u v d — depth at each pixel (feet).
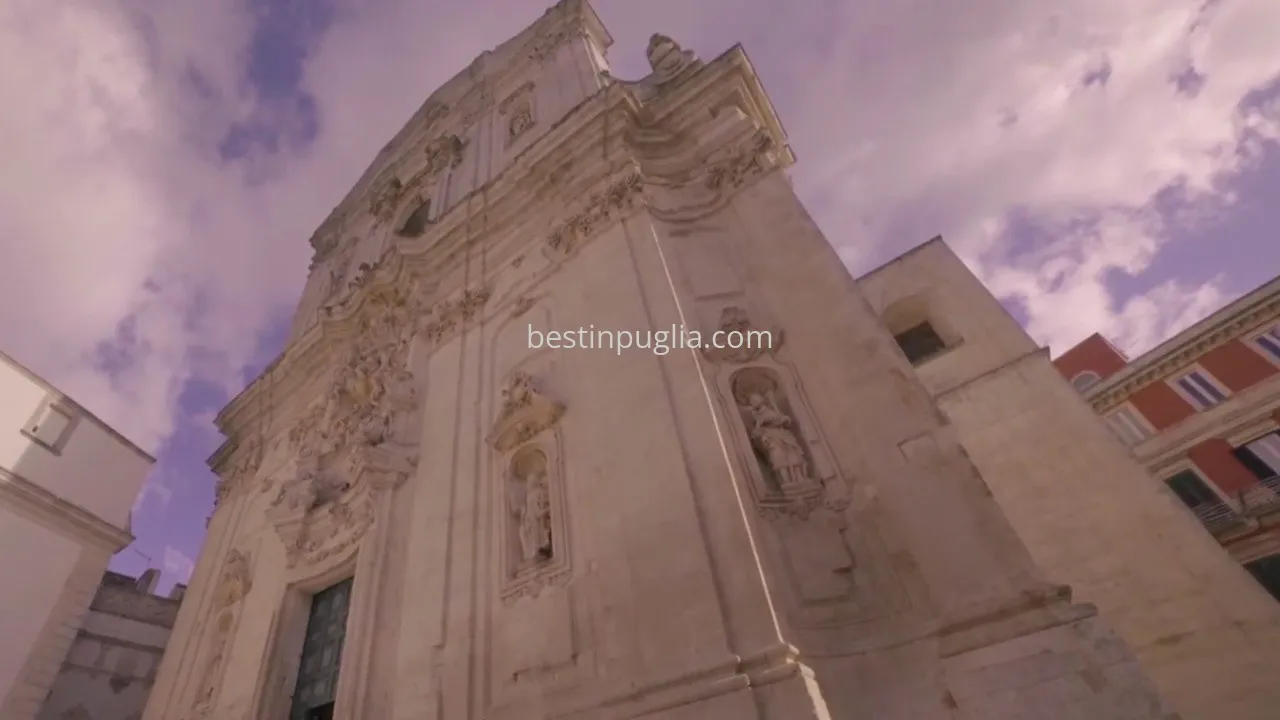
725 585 22.80
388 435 41.50
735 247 36.78
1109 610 36.76
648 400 29.76
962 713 18.92
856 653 21.56
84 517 61.67
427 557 33.99
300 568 43.32
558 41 68.33
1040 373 46.19
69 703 76.07
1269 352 67.00
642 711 21.48
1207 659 33.27
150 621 87.25
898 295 55.36
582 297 38.17
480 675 27.63
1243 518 58.80
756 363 30.66
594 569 26.96
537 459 34.04
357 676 32.09
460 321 46.32
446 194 64.59
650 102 47.01
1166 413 71.61
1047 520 40.96
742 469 26.53
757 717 19.02
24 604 55.01
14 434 58.18
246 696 39.45
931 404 25.72
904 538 23.39
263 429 64.44
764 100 47.34
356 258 76.64
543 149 48.78
